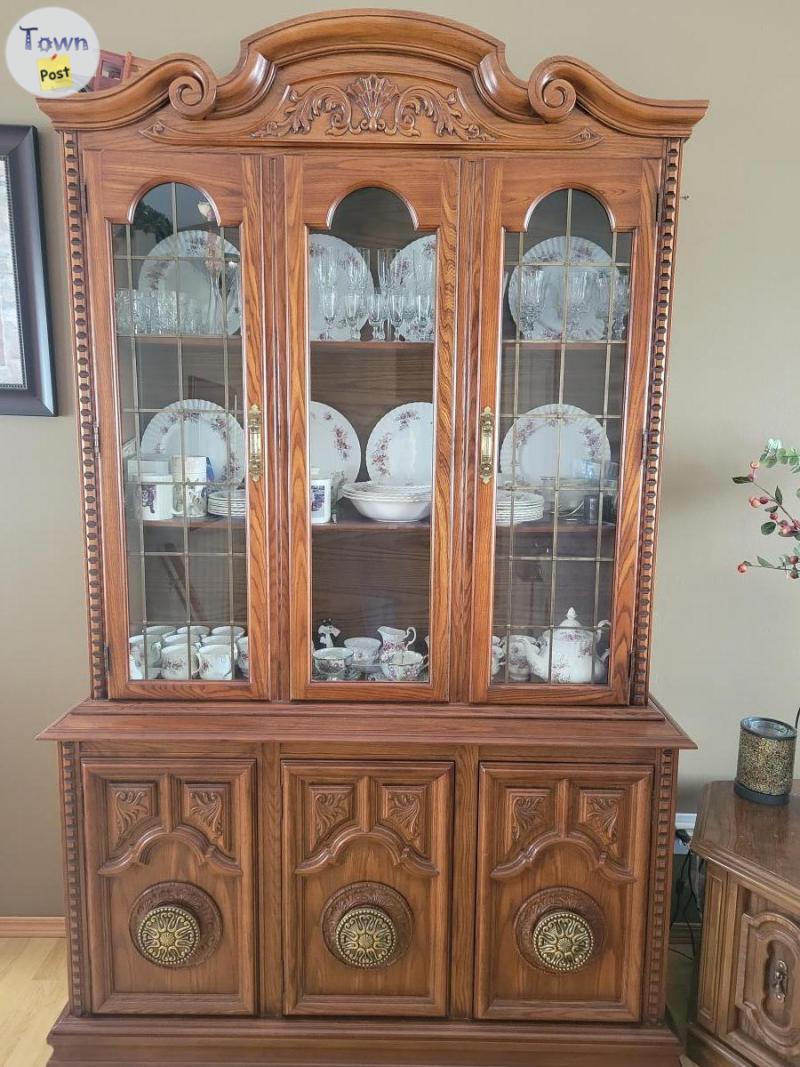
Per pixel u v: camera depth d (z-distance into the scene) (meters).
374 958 1.44
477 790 1.41
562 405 1.40
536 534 1.43
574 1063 1.46
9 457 1.77
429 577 1.44
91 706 1.43
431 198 1.33
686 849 1.86
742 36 1.63
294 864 1.43
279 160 1.32
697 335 1.71
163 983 1.47
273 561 1.42
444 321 1.36
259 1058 1.46
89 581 1.42
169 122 1.30
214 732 1.38
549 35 1.64
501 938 1.46
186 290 1.38
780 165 1.66
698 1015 1.52
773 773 1.59
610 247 1.35
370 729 1.39
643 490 1.40
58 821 1.88
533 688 1.45
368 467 1.45
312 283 1.38
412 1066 1.45
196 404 1.41
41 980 1.75
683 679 1.83
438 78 1.29
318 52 1.28
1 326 1.71
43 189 1.69
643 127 1.30
